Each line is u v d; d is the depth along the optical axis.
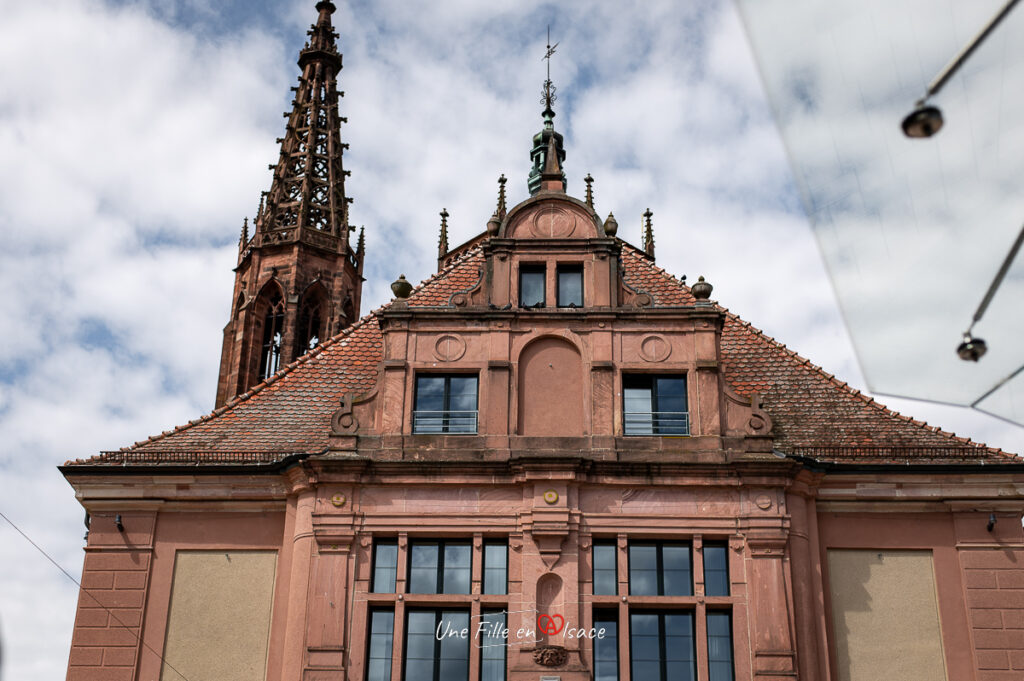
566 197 30.61
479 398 28.42
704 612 26.27
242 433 29.72
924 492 27.81
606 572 26.77
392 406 28.31
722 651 26.05
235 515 28.50
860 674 26.45
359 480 27.50
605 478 27.31
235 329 52.62
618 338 28.92
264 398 30.86
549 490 27.09
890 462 28.03
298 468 27.98
